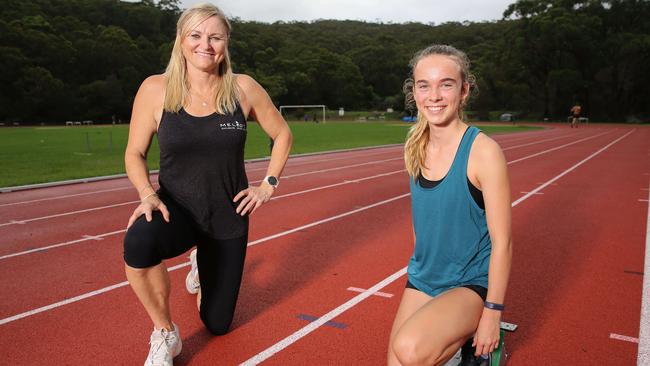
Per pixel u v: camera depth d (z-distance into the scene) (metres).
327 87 83.44
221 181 2.85
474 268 2.26
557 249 5.29
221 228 2.92
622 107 62.75
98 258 5.09
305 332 3.26
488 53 77.00
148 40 79.44
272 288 4.12
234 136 2.82
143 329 3.35
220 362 2.88
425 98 2.20
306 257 5.02
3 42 59.28
